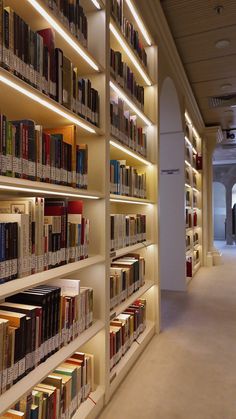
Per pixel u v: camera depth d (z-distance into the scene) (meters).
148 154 3.06
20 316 1.23
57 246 1.53
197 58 4.32
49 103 1.40
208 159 7.83
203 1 3.16
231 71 4.72
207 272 6.50
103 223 1.92
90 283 1.94
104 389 1.88
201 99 5.86
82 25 1.73
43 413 1.35
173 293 4.74
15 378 1.19
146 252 3.11
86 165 1.81
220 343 2.86
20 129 1.25
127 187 2.52
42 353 1.37
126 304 2.31
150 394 2.04
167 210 5.00
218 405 1.93
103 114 1.93
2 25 1.13
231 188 12.64
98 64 1.84
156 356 2.58
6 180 1.12
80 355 1.76
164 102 4.46
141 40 2.96
